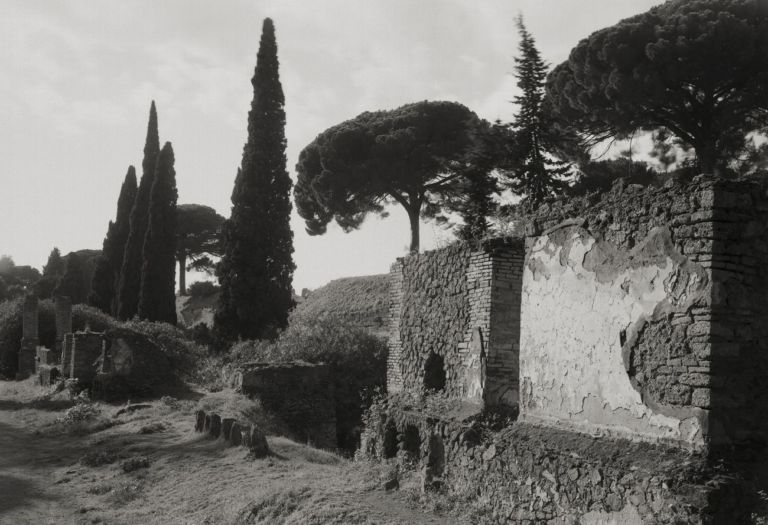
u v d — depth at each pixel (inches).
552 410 381.4
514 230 534.6
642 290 324.8
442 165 1488.7
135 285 1758.1
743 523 275.1
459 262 528.7
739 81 997.2
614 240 345.4
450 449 454.0
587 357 356.2
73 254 2449.6
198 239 2618.1
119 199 2023.9
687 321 301.4
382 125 1528.1
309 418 849.5
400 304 622.8
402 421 529.3
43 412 891.4
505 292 487.5
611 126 1082.1
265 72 1327.5
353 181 1512.1
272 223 1290.6
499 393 476.4
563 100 1109.1
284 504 433.1
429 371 567.8
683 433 297.3
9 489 544.1
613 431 334.6
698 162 995.3
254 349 1068.5
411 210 1553.9
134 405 826.2
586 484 330.3
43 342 1461.6
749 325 298.7
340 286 2004.2
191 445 629.0
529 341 406.9
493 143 896.9
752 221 303.0
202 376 1032.2
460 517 397.4
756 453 291.0
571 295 372.2
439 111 1492.4
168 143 1678.2
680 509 278.7
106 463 609.3
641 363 321.7
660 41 973.8
